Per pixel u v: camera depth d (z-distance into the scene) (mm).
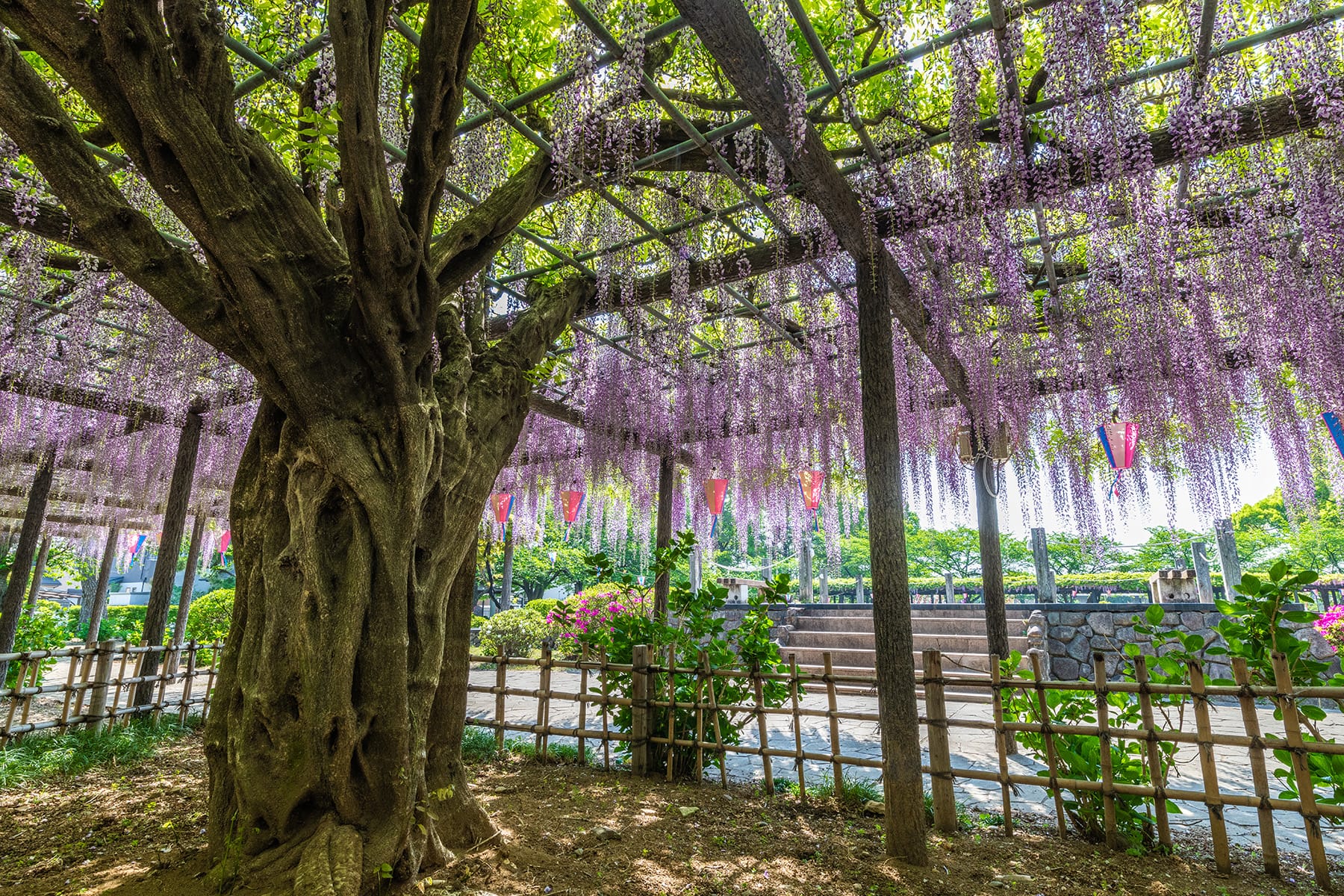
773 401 4578
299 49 2188
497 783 3139
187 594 6133
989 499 4641
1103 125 2148
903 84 2248
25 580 5328
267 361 1842
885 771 2367
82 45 1550
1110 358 3027
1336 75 1974
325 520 1902
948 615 8078
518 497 6879
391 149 2559
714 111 2477
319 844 1682
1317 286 2527
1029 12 1948
